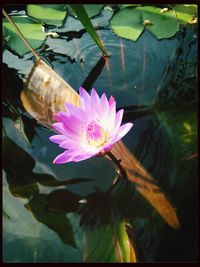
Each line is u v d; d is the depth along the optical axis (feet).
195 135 1.56
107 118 1.39
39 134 1.59
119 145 1.52
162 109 1.68
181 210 1.32
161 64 1.94
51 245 1.25
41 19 2.21
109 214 1.32
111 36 2.14
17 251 1.24
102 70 1.92
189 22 2.18
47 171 1.46
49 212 1.34
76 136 1.37
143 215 1.32
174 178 1.42
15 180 1.43
